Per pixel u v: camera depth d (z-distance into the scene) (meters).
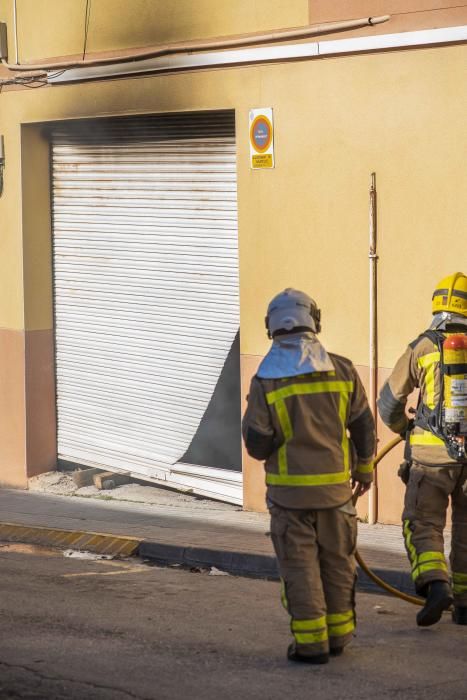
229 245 13.37
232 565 10.67
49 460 16.03
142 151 14.26
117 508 13.83
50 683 7.02
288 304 7.38
